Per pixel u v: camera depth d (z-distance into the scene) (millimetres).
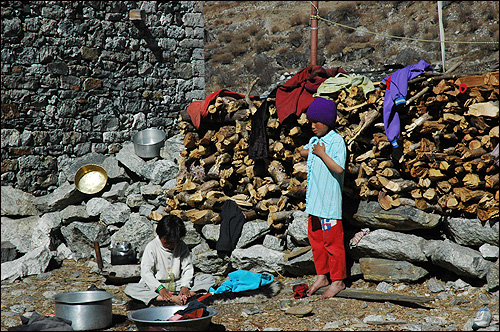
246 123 6062
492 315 4191
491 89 4461
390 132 4863
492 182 4582
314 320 4348
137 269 5883
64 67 8250
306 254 5461
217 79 25688
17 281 6000
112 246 6789
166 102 9602
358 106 5059
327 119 4887
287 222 5785
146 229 6742
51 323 3814
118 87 8945
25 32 7828
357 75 5281
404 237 5059
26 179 7762
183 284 4941
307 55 25828
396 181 5105
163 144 8078
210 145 6492
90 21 8555
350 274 5340
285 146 5836
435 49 24000
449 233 5059
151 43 9391
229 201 6105
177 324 3758
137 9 9141
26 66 7852
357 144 5301
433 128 4840
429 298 4535
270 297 5035
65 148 8266
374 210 5211
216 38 32750
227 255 5992
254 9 36438
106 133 8750
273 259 5691
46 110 8062
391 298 4633
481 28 25031
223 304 4859
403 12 29953
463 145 4781
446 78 4730
